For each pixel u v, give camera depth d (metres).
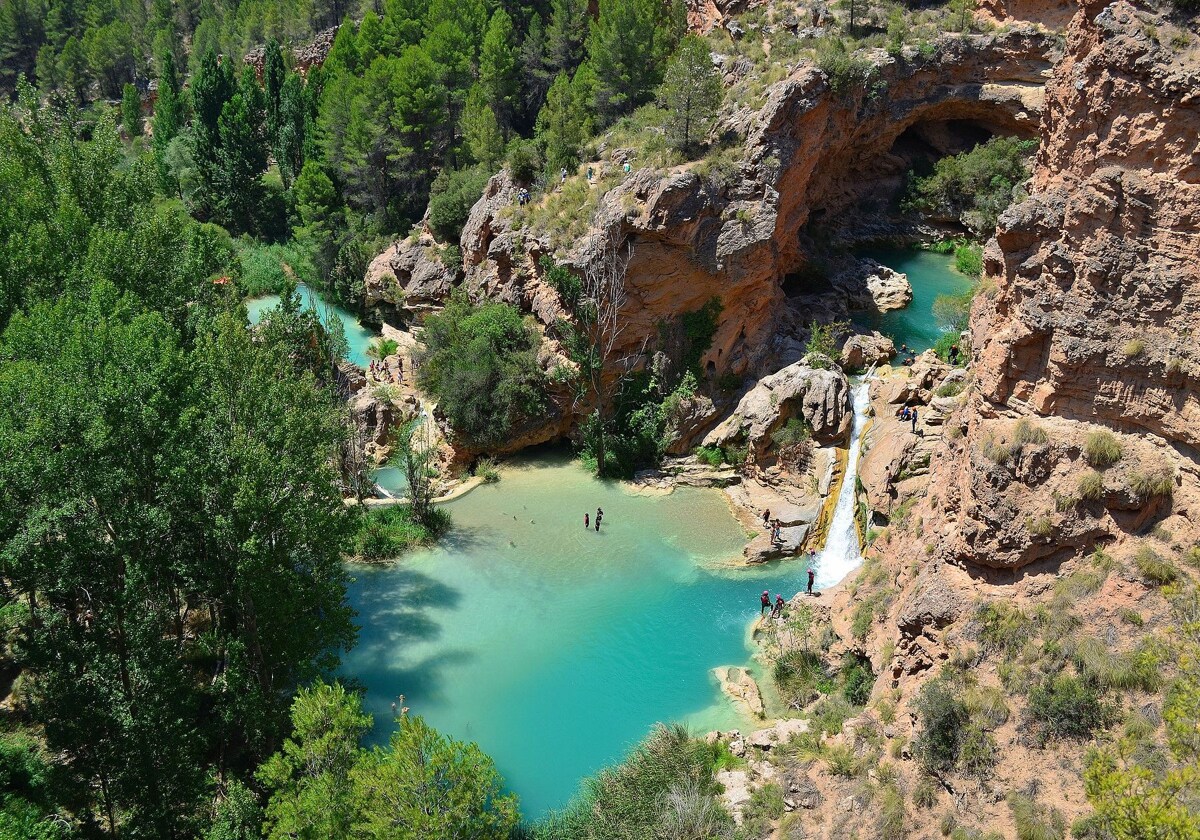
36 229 44.00
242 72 124.69
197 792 29.67
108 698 28.88
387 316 81.12
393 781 24.41
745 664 41.91
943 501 32.47
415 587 48.25
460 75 88.00
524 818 33.78
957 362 54.12
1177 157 26.08
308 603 36.03
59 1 152.75
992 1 74.81
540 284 62.12
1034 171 32.59
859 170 80.75
